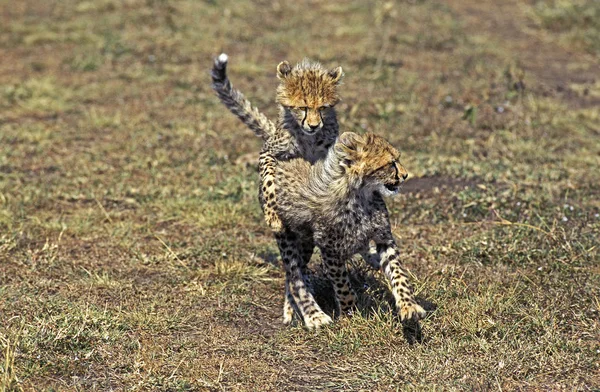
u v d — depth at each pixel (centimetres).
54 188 1359
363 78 1938
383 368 812
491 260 1073
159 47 2173
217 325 931
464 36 2280
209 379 805
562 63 2153
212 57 2114
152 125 1684
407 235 1168
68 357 838
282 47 2177
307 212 889
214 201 1303
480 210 1244
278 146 1019
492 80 1925
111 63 2081
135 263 1093
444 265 1055
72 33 2253
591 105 1844
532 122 1683
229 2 2505
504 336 859
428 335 874
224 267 1057
